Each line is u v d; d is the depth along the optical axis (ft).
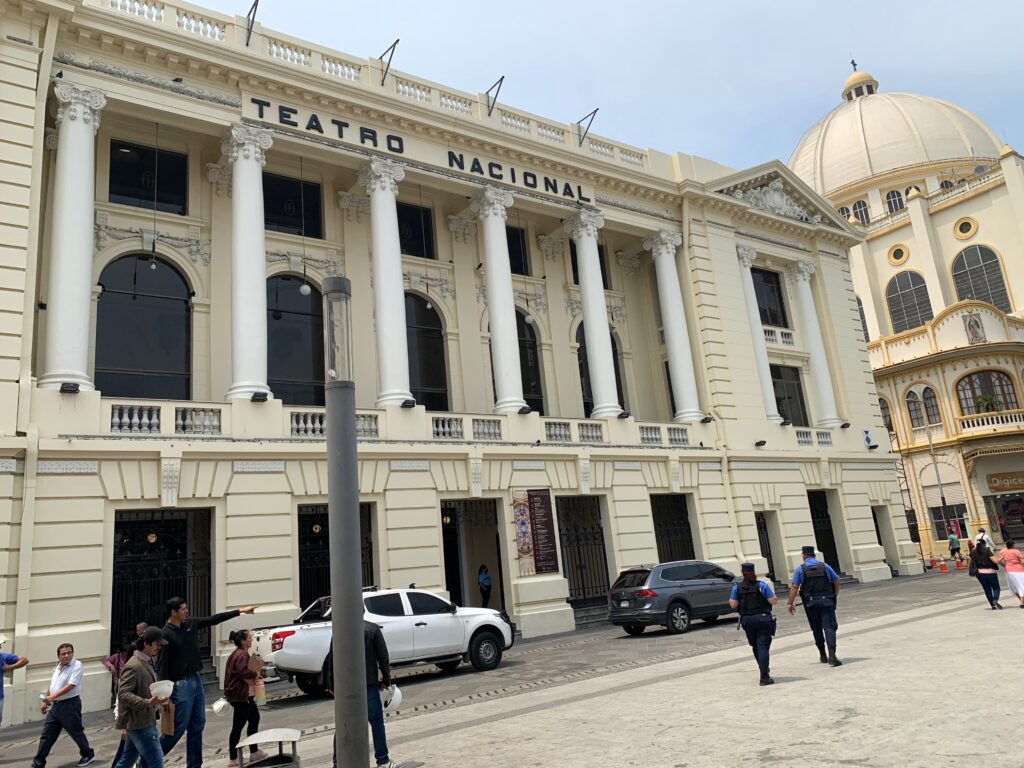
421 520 64.03
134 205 65.16
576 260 92.73
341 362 20.84
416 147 73.31
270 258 70.49
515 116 82.58
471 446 67.82
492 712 33.94
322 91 67.51
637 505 78.38
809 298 105.40
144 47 59.72
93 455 51.42
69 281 53.36
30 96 54.19
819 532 97.45
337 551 19.40
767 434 91.71
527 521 69.97
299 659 41.50
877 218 190.19
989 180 168.14
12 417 48.88
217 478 55.42
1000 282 165.48
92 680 47.78
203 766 29.55
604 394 80.64
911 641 41.24
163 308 65.05
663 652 49.52
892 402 151.53
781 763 20.58
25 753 35.68
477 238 84.28
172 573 55.88
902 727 22.98
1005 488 138.21
